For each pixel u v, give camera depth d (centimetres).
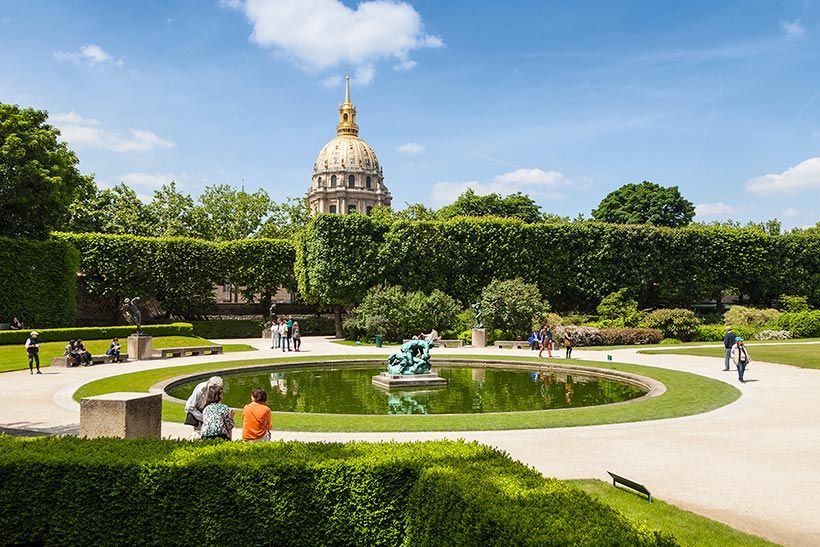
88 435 1048
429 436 1296
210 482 697
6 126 4009
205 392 990
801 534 764
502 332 4231
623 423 1450
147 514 703
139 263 5216
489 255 4894
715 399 1773
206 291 5556
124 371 2545
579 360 2911
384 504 680
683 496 909
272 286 5866
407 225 4831
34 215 4209
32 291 4038
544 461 1102
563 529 506
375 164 15475
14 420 1481
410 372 2306
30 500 721
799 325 4384
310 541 687
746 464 1088
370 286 4819
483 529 538
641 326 4409
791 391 1923
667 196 7481
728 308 5575
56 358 2734
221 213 7650
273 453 741
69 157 4500
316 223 4834
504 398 1975
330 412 1717
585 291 5028
